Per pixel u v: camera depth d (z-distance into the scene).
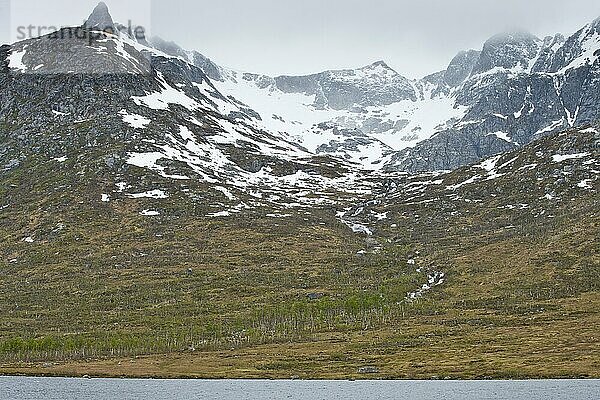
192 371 171.25
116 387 155.75
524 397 131.50
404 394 139.75
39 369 177.75
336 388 149.00
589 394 133.38
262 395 142.62
